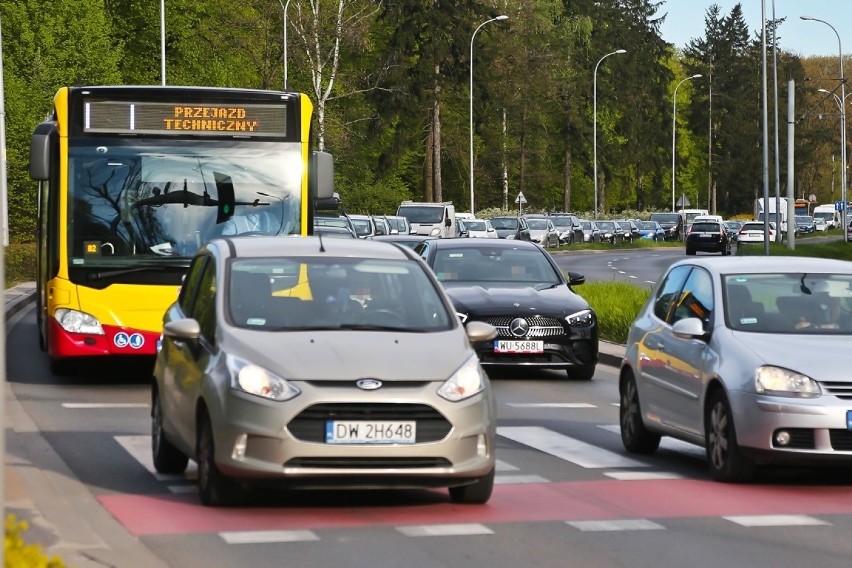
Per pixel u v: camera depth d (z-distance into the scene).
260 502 25.41
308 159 45.88
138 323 44.59
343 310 26.30
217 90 45.31
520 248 54.41
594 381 50.41
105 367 51.56
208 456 24.50
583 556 21.11
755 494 27.14
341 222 105.81
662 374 31.53
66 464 29.91
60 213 44.53
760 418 27.50
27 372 49.53
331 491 26.75
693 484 28.38
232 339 25.00
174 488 26.94
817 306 30.33
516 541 22.17
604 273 134.50
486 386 24.77
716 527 23.59
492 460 24.53
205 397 24.48
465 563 20.50
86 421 37.12
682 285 32.66
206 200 45.16
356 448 23.55
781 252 154.50
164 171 45.03
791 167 152.25
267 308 26.09
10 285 98.94
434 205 159.38
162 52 138.00
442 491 26.92
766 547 21.95
